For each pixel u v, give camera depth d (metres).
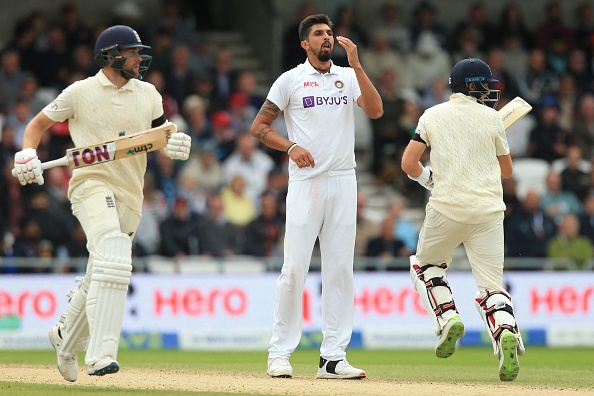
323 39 28.86
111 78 26.12
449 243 28.58
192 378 28.88
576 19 75.81
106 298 24.72
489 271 28.20
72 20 62.53
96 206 25.36
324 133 28.97
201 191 56.12
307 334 50.25
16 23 67.44
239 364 36.78
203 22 72.94
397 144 62.44
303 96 29.02
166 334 49.53
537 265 54.00
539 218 56.06
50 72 60.66
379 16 69.56
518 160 62.56
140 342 49.31
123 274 24.86
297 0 71.31
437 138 28.09
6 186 52.75
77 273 49.72
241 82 62.81
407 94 65.19
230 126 60.03
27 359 40.50
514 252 55.09
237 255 53.16
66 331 26.25
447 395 24.27
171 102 59.69
